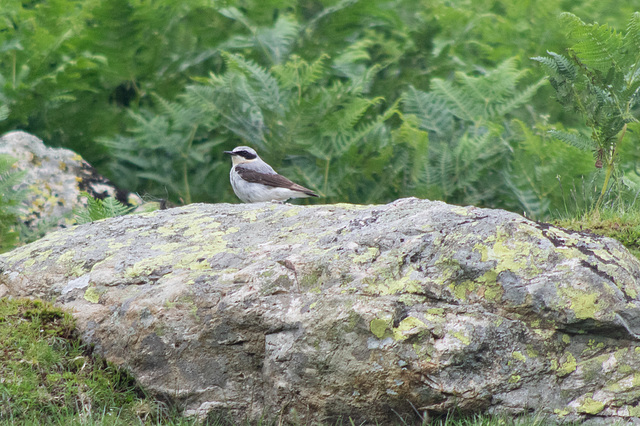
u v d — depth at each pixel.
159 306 7.50
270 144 15.79
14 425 6.84
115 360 7.64
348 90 15.61
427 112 16.56
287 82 16.14
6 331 7.75
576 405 6.85
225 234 8.96
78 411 7.04
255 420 7.23
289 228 8.84
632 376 6.88
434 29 19.19
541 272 7.09
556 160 14.05
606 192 12.36
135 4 16.61
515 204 15.07
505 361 6.87
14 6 18.12
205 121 16.06
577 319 6.87
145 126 15.93
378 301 6.98
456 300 7.09
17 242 12.61
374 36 19.16
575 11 19.06
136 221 9.73
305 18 19.75
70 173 14.89
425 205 8.49
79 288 8.41
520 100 16.34
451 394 6.78
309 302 7.12
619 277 7.09
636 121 11.44
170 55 18.28
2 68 17.41
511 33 19.36
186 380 7.38
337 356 6.88
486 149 15.17
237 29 18.69
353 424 6.93
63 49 17.44
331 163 15.90
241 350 7.31
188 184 16.39
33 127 16.98
